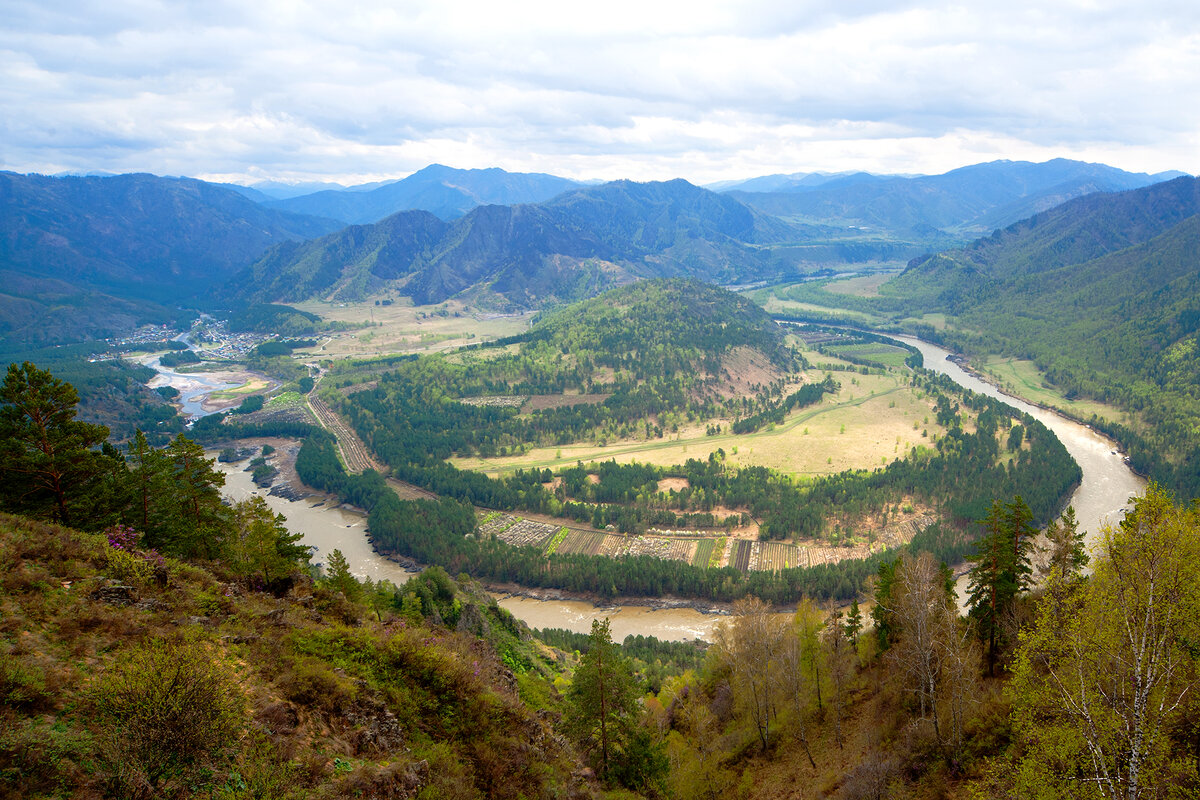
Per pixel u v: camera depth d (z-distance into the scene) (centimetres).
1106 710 4553
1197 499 5962
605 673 6838
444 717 5459
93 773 3144
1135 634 4550
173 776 3372
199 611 5234
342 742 4447
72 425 7319
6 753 2995
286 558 7625
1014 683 5478
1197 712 4644
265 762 3700
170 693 3588
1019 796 4966
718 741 9169
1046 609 5341
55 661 3825
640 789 6688
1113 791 4269
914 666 7788
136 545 6284
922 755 7056
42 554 5031
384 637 6222
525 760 5491
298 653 5219
